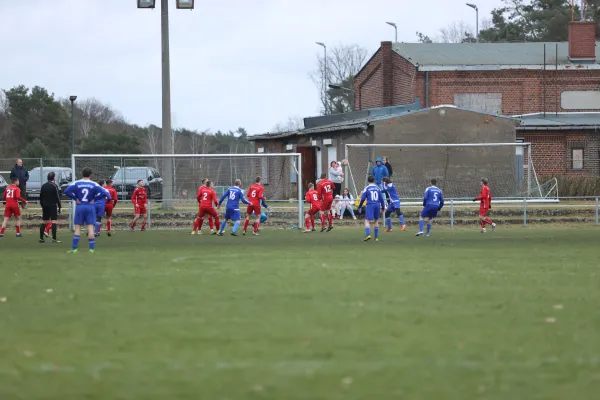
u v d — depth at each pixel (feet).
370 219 266.77
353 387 80.69
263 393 78.89
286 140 498.69
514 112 521.24
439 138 419.74
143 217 326.65
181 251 225.15
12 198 290.56
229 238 279.49
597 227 332.60
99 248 237.86
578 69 524.11
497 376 84.43
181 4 332.39
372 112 482.28
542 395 77.61
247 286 147.95
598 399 76.23
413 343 99.14
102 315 118.93
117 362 91.15
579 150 478.18
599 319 114.01
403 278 159.43
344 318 115.03
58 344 100.12
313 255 210.59
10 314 120.37
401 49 543.80
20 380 84.28
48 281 157.79
